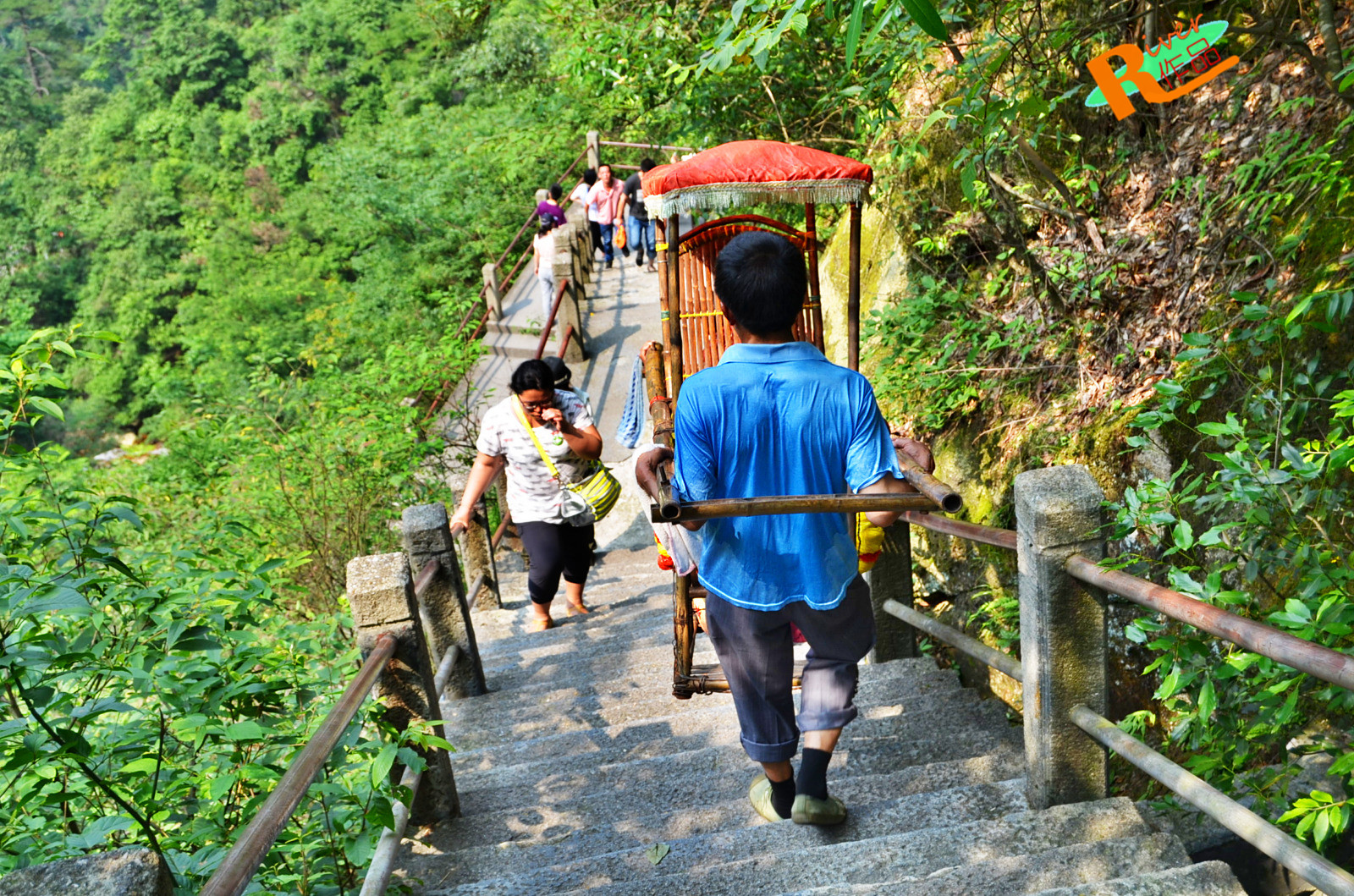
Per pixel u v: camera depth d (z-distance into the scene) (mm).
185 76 55094
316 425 8555
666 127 10414
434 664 4641
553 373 4949
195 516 8062
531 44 25750
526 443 5078
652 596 6484
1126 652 4055
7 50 75000
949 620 5531
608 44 8359
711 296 3879
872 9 3113
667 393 3752
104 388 43125
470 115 29203
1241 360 3672
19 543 2670
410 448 8289
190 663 2568
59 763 2322
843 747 3791
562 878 2932
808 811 2904
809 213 3801
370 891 2525
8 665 2186
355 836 2590
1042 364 5137
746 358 2523
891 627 4594
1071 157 5375
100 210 52219
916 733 3875
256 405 9281
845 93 5203
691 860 2955
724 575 2646
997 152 5156
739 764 3730
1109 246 4965
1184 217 4590
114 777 2623
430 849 3320
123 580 2725
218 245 44219
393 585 3025
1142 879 2227
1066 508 2572
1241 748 2516
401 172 26547
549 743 4168
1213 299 4148
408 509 4488
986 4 4352
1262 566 2660
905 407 6020
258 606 3414
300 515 7523
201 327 38000
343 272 42375
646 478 2432
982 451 5398
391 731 2869
